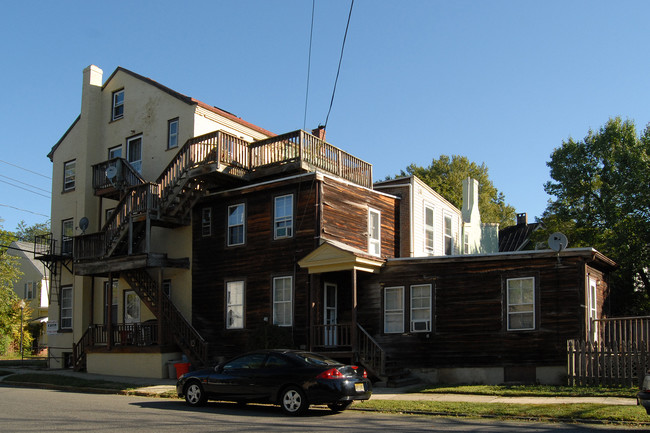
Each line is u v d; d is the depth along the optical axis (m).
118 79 31.03
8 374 26.75
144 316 27.66
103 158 30.95
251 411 14.73
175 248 26.67
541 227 40.62
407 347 21.33
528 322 19.52
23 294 52.88
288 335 21.61
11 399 17.47
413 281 21.64
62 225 31.80
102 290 29.89
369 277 22.64
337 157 25.70
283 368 14.27
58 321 30.88
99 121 31.52
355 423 12.52
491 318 20.06
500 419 13.14
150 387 20.14
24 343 45.41
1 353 42.19
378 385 19.70
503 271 20.11
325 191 23.28
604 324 20.88
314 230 22.70
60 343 30.55
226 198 25.42
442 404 14.77
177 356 24.44
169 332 24.56
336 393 13.58
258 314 23.67
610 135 35.28
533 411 13.33
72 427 11.94
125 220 25.48
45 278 51.38
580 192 35.62
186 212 25.78
